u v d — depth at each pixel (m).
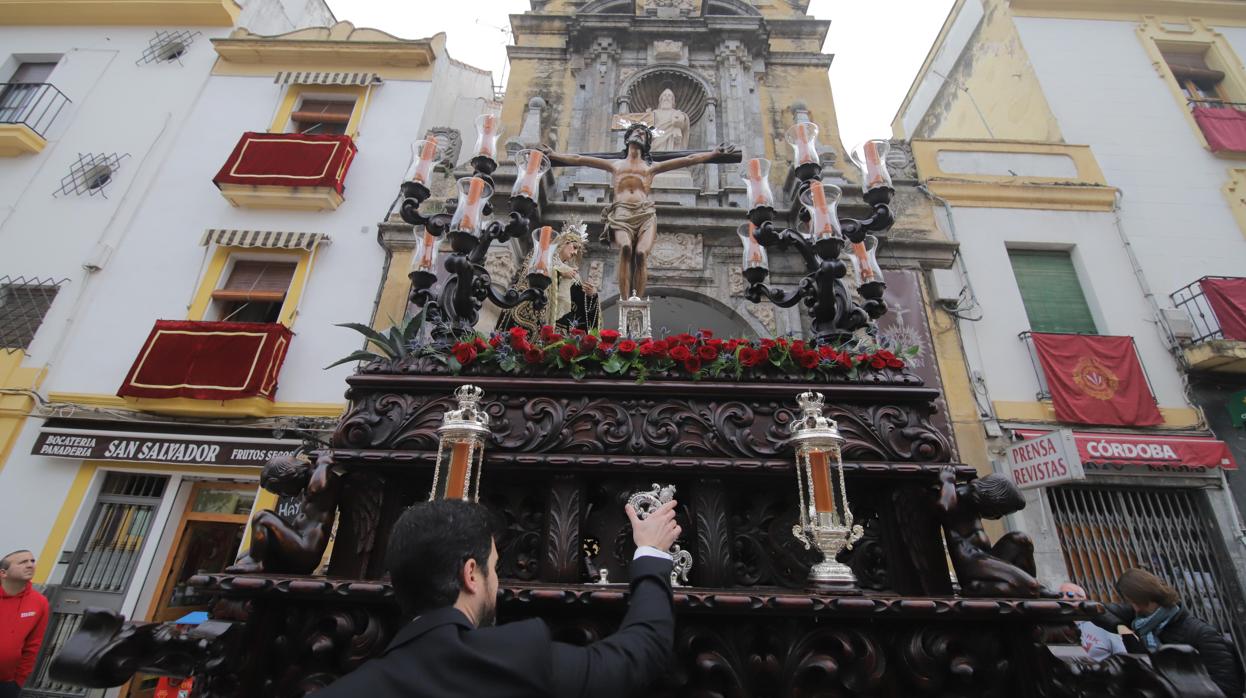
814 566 2.25
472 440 2.31
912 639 2.05
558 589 1.99
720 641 2.02
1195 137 10.53
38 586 7.16
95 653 1.95
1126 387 8.06
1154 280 9.18
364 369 2.74
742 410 2.59
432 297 3.32
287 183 9.38
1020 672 2.02
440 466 2.30
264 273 9.36
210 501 7.99
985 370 8.30
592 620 2.03
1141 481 7.51
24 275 9.09
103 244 9.26
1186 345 8.38
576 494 2.43
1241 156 10.31
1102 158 10.32
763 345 2.74
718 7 11.72
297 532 2.24
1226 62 11.41
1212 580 7.21
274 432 7.64
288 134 9.93
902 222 9.25
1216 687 1.91
